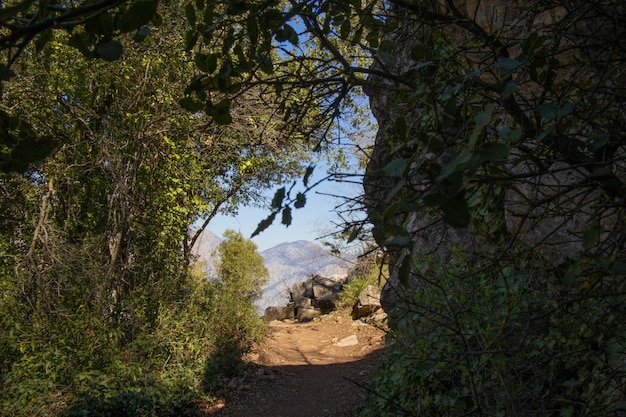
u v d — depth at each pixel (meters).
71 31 1.38
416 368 4.78
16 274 8.99
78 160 10.70
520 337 3.56
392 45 2.37
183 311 10.45
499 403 3.62
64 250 9.51
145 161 11.13
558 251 3.52
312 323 17.66
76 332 8.62
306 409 9.26
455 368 4.00
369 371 10.63
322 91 2.66
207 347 10.40
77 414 7.33
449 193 1.14
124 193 10.45
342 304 19.05
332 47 2.25
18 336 8.09
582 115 2.05
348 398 9.36
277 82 2.27
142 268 11.17
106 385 8.02
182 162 11.10
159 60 9.87
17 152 1.26
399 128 1.39
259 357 12.34
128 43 9.61
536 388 3.56
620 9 2.22
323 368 11.85
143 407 8.02
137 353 9.27
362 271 19.00
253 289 19.38
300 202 1.42
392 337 5.57
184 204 11.73
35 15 1.15
